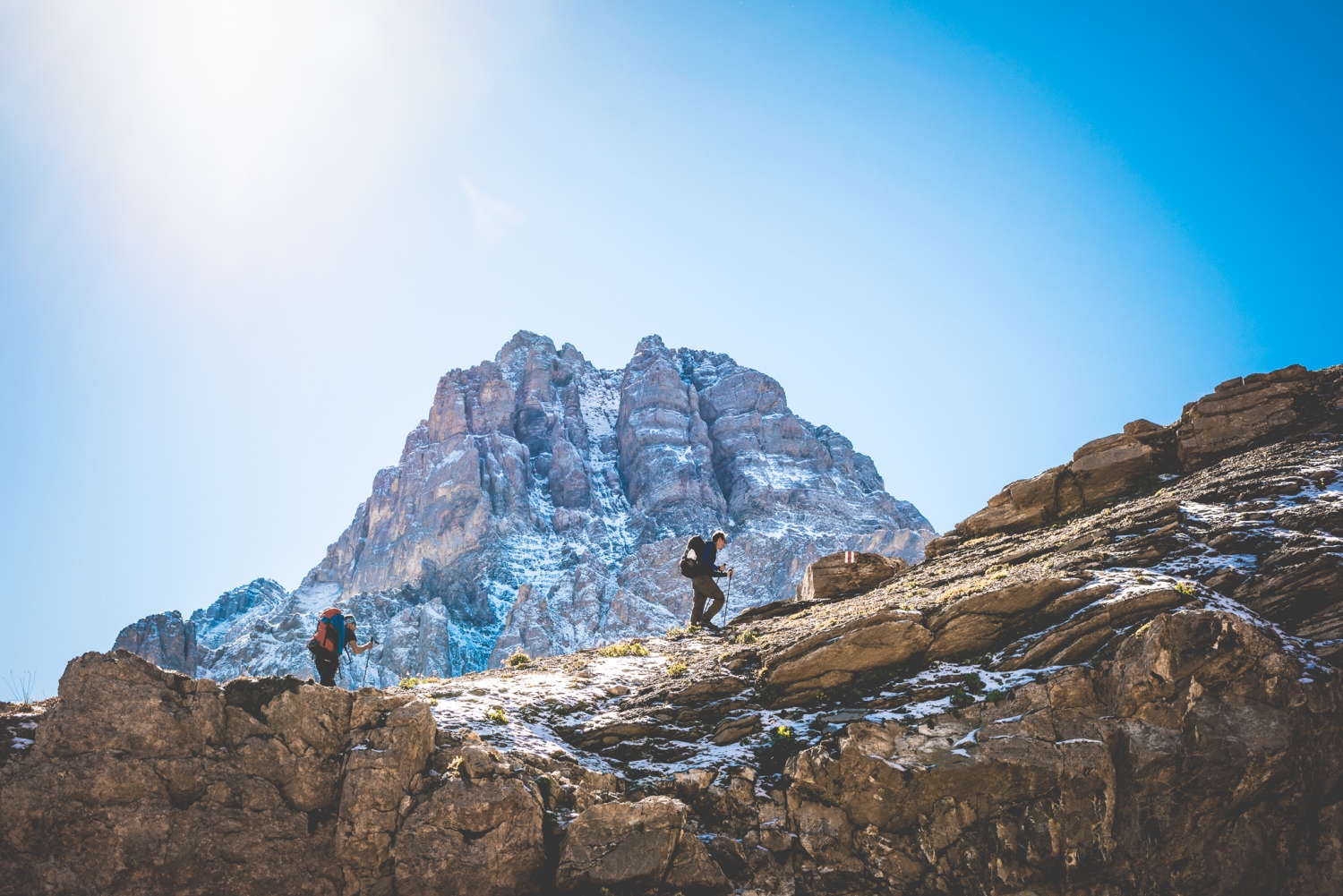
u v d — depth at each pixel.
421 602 170.38
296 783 14.81
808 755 16.31
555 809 15.39
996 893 15.08
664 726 18.33
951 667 18.38
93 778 13.88
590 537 189.25
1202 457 28.09
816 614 26.50
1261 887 15.15
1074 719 16.20
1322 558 17.81
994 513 30.94
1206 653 16.14
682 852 14.83
